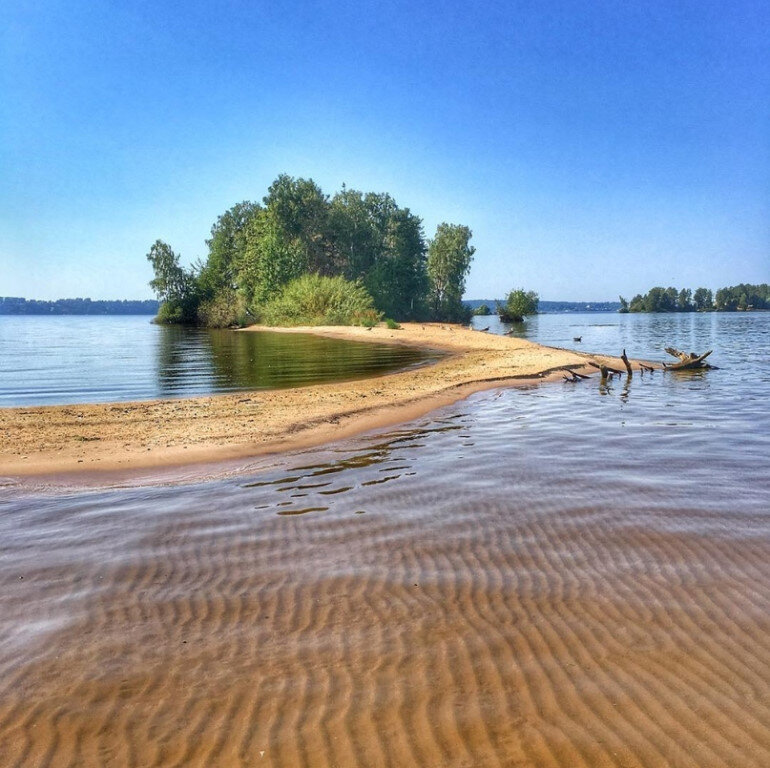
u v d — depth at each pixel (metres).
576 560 5.07
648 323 82.88
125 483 7.50
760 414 12.54
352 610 4.21
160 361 25.30
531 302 106.12
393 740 2.89
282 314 61.06
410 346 34.22
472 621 4.05
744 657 3.60
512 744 2.86
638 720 3.03
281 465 8.37
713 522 5.94
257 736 2.93
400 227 81.81
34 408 12.67
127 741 2.91
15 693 3.29
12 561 5.10
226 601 4.37
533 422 11.63
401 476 7.75
